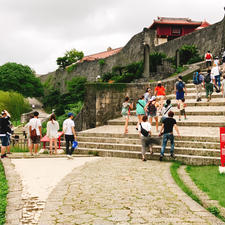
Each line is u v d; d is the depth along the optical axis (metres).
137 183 6.40
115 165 8.59
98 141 12.04
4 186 6.11
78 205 4.95
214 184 6.21
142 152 9.35
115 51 62.19
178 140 10.12
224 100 14.62
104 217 4.38
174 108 15.38
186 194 5.55
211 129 11.16
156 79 24.47
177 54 27.06
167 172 7.51
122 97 16.75
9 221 4.23
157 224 4.09
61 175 7.33
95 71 50.41
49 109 56.19
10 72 61.84
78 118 19.12
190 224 4.09
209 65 21.45
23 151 14.18
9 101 39.88
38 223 4.14
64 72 64.25
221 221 4.20
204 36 30.56
